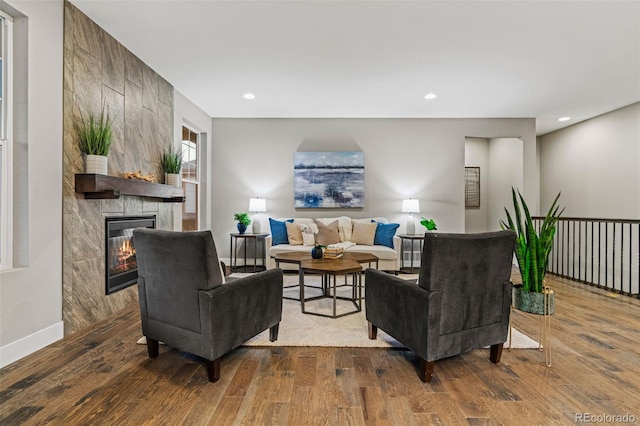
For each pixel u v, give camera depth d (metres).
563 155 6.08
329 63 3.46
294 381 1.89
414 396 1.75
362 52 3.21
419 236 5.10
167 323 2.01
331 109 5.03
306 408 1.64
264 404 1.67
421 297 1.86
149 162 3.65
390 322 2.18
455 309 1.89
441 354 1.87
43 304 2.30
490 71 3.60
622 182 4.86
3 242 2.12
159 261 1.96
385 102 4.67
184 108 4.49
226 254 5.61
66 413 1.57
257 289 2.15
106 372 1.97
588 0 2.39
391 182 5.52
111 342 2.40
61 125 2.45
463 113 5.18
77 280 2.60
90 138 2.64
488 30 2.80
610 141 5.06
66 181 2.49
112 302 3.02
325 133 5.54
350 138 5.54
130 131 3.29
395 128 5.52
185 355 2.21
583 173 5.60
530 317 3.04
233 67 3.58
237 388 1.81
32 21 2.21
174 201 3.96
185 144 4.95
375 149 5.52
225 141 5.56
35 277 2.23
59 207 2.43
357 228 4.99
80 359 2.13
